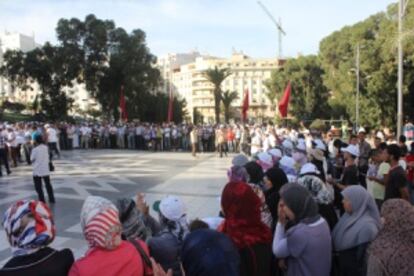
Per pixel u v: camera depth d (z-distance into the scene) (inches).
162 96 2214.6
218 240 78.7
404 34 570.3
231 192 134.6
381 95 1475.1
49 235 102.9
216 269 74.0
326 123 1889.8
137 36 1802.4
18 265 98.4
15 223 99.7
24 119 1883.6
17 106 2536.9
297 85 2080.5
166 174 659.4
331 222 185.3
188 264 76.6
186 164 810.2
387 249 109.0
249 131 1037.2
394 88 1445.6
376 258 109.7
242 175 189.6
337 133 694.5
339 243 159.2
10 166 769.6
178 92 5876.0
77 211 397.1
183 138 1194.0
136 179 604.7
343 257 158.4
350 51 1747.0
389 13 1465.3
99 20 1765.5
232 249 79.4
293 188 143.5
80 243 298.2
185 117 2967.5
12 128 822.5
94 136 1251.2
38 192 425.4
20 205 102.4
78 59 1737.2
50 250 104.3
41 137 429.7
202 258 75.0
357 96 1391.5
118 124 1312.7
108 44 1795.0
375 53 1441.9
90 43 1747.0
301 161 320.5
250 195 134.8
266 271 131.6
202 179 605.6
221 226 143.2
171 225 144.7
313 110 2096.5
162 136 1182.3
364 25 1651.1
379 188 268.2
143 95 1839.3
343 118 1838.1
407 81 1412.4
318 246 136.9
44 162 426.0
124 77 1764.3
